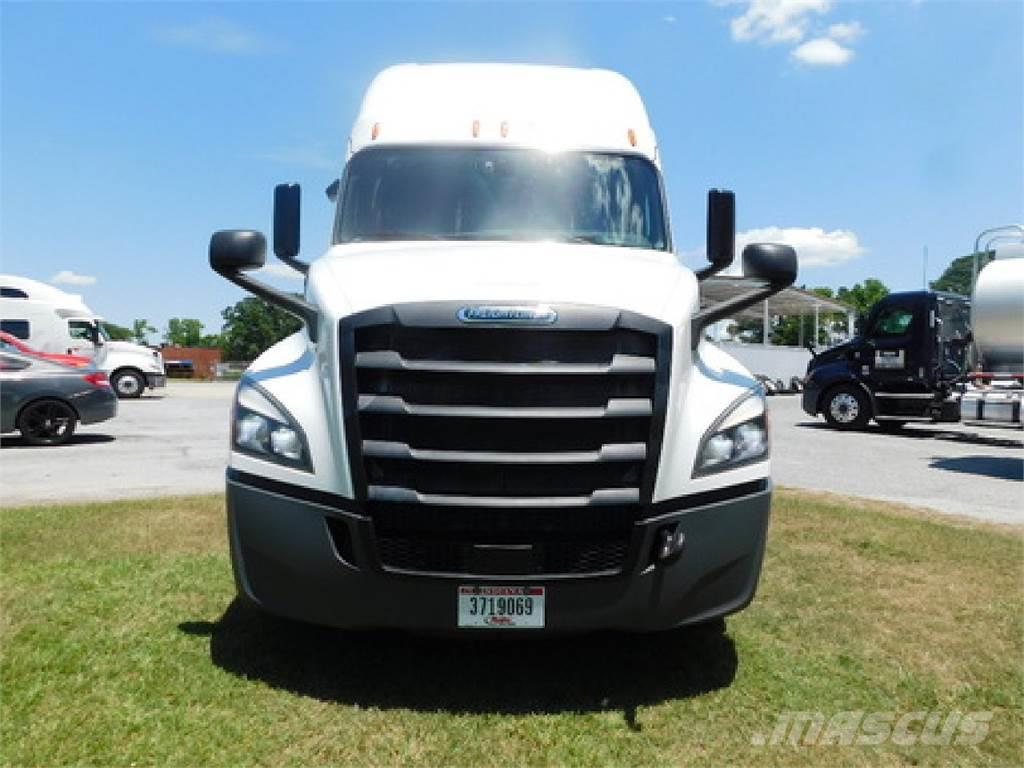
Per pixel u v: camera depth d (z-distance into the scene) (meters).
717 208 5.17
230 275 4.10
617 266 4.02
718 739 3.31
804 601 4.88
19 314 22.45
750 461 3.70
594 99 5.46
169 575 5.09
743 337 45.09
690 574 3.54
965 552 5.90
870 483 9.45
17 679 3.61
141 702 3.46
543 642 4.22
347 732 3.28
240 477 3.67
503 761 3.11
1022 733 3.41
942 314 15.54
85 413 12.13
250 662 3.88
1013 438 15.55
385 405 3.36
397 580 3.41
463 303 3.39
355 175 5.08
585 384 3.40
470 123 5.21
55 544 5.74
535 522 3.37
